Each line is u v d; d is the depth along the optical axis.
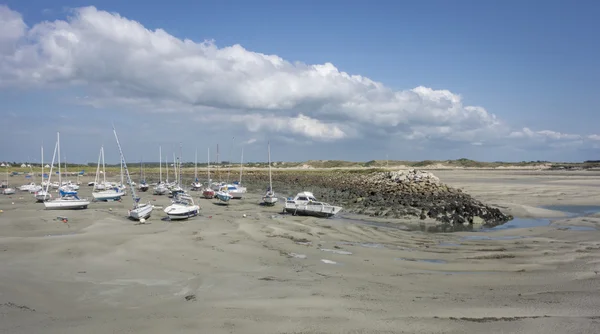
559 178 97.88
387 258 21.70
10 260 19.97
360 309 13.62
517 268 19.64
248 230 29.23
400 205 43.12
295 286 16.31
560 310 13.70
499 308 13.87
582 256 22.03
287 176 113.50
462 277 17.97
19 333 11.59
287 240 26.25
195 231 28.64
